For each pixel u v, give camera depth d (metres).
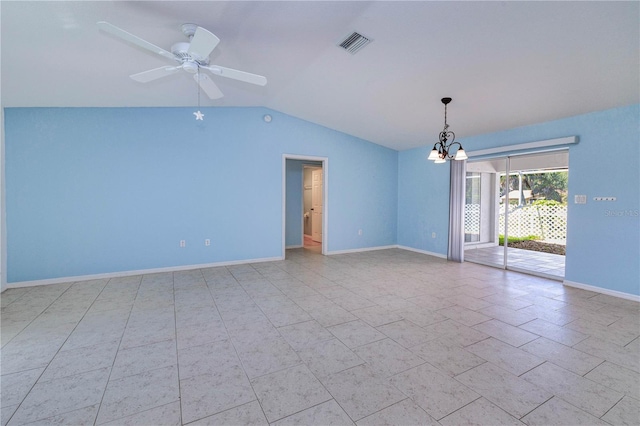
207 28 2.53
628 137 3.41
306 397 1.79
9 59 2.67
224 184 5.04
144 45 2.07
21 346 2.39
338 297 3.56
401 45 2.88
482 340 2.50
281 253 5.59
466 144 5.36
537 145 4.23
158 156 4.56
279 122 5.46
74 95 3.66
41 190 3.94
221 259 5.08
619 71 2.82
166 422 1.59
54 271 4.04
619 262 3.52
